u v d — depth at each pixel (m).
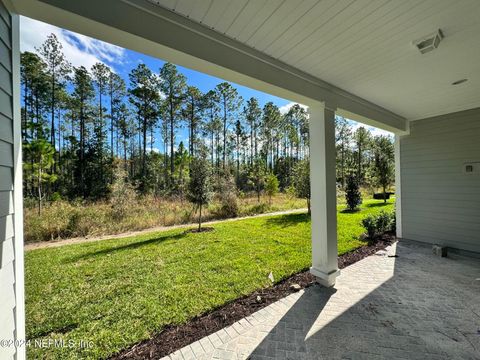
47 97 16.47
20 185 1.29
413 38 1.95
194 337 2.00
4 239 1.12
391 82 2.84
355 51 2.13
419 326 2.12
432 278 3.13
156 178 18.19
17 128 1.26
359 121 3.87
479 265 3.61
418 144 4.78
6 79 1.16
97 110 18.48
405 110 4.12
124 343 1.91
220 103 22.19
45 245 5.14
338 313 2.33
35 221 5.93
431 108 4.01
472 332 2.03
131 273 3.35
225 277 3.13
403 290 2.79
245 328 2.11
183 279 3.10
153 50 1.67
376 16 1.66
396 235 5.16
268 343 1.91
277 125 24.50
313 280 3.05
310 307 2.44
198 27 1.74
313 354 1.79
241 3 1.53
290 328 2.10
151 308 2.42
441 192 4.48
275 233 5.66
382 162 11.84
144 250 4.46
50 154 8.88
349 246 4.45
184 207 8.55
